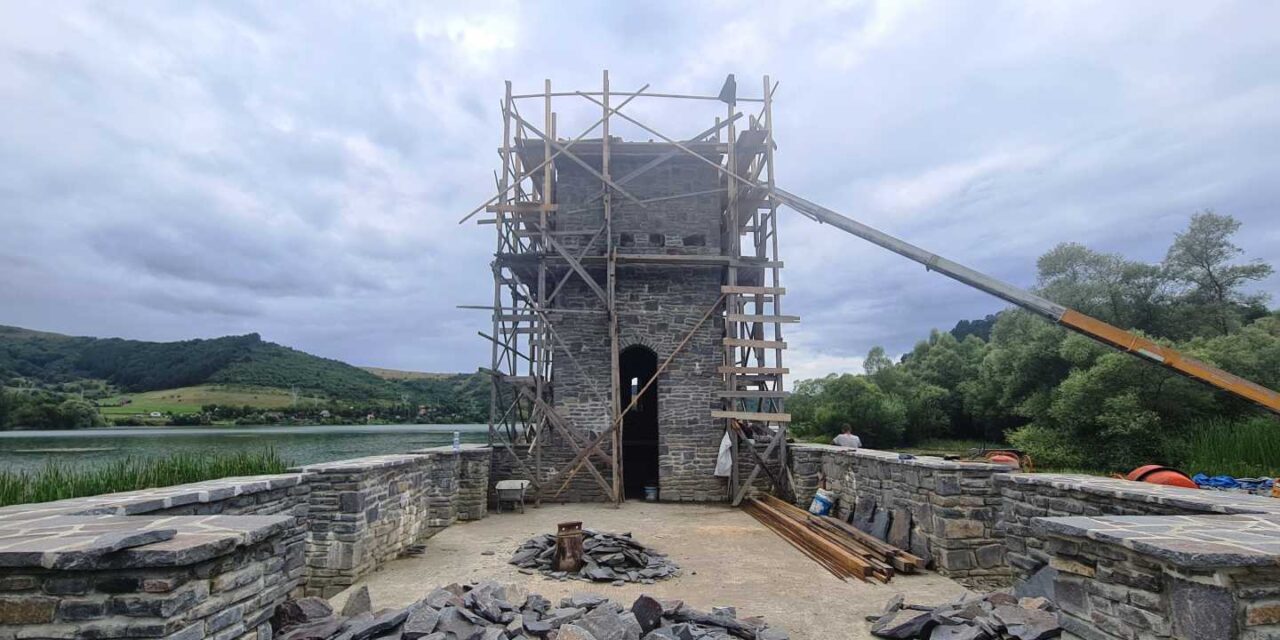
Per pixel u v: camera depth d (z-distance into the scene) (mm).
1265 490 10695
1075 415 22734
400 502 10109
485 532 11961
